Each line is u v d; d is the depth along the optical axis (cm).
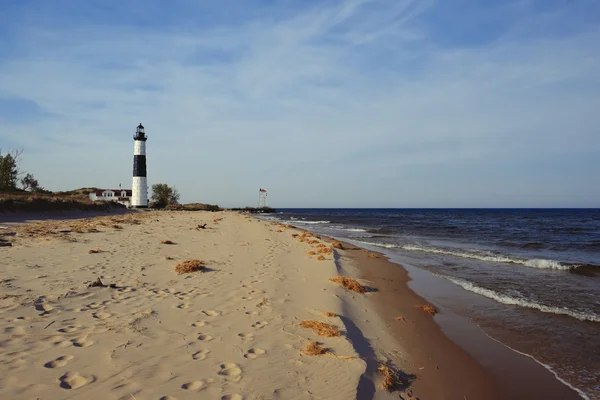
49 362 404
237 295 742
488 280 1159
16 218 2298
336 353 497
